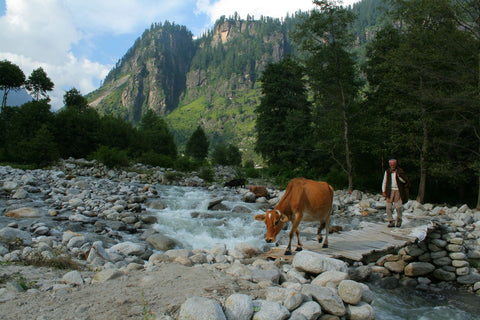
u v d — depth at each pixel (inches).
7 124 1558.8
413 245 393.1
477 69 625.3
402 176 393.1
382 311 253.3
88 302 163.5
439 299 305.3
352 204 693.3
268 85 1369.3
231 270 227.9
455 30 637.3
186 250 291.9
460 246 369.7
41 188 581.6
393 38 832.3
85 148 1544.0
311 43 800.9
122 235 388.5
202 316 143.0
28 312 149.9
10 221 379.9
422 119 667.4
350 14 767.1
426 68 643.5
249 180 1246.3
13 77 1950.1
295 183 283.6
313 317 168.4
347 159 821.9
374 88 896.9
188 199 641.6
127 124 1931.6
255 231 454.9
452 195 833.5
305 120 1107.9
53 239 315.0
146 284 192.5
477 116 629.9
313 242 341.1
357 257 285.7
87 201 521.0
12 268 222.4
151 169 1288.1
